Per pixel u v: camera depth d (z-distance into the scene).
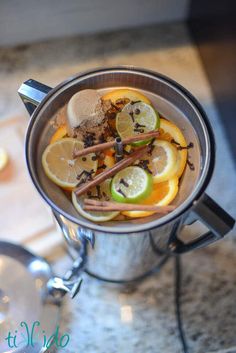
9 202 0.53
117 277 0.48
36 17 0.60
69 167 0.37
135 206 0.34
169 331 0.47
